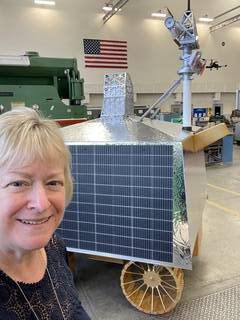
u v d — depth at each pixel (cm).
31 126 71
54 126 75
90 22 1119
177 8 1220
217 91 1359
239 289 241
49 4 1053
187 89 209
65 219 213
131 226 196
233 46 1377
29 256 79
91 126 242
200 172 259
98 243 208
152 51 1225
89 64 1133
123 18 1166
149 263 199
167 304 212
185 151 192
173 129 230
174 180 180
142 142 184
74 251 216
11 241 70
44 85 483
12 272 75
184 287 244
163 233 187
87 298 234
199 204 248
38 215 69
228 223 377
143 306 215
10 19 1018
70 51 1105
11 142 67
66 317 82
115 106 256
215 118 1023
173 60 1259
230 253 301
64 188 76
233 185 561
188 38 199
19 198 68
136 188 191
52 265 90
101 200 202
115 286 249
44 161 70
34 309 75
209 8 1257
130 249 199
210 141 195
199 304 223
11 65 445
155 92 1244
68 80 494
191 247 189
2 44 1018
